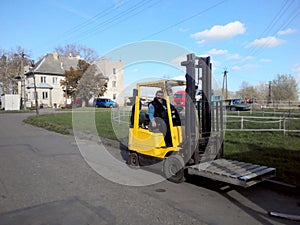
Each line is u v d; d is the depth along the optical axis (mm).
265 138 10742
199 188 5348
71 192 5035
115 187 5355
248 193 5078
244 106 34219
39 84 49531
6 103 38219
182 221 3852
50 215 4027
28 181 5711
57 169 6730
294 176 5719
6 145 10344
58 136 12984
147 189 5262
